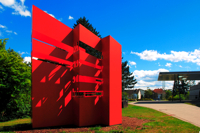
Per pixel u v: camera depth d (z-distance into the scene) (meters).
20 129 6.52
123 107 17.11
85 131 6.42
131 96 68.62
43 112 6.83
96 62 9.04
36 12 6.84
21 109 12.94
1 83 12.08
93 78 8.62
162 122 8.55
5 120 11.98
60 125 7.49
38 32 6.80
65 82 8.01
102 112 8.62
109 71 8.67
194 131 6.47
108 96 8.41
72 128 6.99
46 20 7.28
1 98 12.13
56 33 7.75
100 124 8.41
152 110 14.29
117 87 9.12
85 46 20.86
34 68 6.64
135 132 6.44
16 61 13.91
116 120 8.51
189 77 30.39
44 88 6.97
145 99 42.16
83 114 7.72
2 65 12.81
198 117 10.11
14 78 12.56
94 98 8.44
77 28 8.40
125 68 34.50
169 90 57.97
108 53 8.95
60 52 7.89
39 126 6.63
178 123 8.16
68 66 8.34
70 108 8.10
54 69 7.52
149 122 8.67
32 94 6.48
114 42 9.42
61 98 7.70
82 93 8.98
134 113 12.59
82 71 8.04
